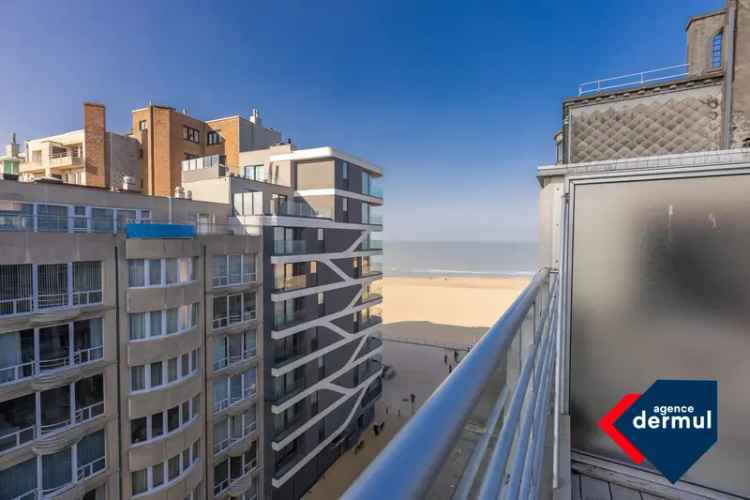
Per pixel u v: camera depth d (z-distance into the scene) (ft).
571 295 16.08
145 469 41.27
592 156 24.34
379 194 89.76
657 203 14.82
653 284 14.85
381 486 2.35
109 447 38.86
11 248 32.48
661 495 13.89
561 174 16.38
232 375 51.67
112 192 48.26
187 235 45.27
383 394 97.86
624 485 14.26
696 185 14.24
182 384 43.91
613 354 15.42
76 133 91.81
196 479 46.01
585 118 24.63
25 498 33.71
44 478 34.71
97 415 37.99
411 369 114.11
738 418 13.74
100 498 38.55
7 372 32.55
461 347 132.57
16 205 39.70
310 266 65.87
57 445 34.55
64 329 35.76
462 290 237.86
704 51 27.76
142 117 95.76
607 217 15.56
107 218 43.04
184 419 44.70
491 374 4.12
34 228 36.01
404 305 196.85
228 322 51.31
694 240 14.26
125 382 39.99
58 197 43.04
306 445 63.36
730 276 13.78
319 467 66.95
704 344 14.15
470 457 4.12
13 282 32.86
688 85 22.30
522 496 5.13
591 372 15.74
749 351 13.57
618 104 23.81
